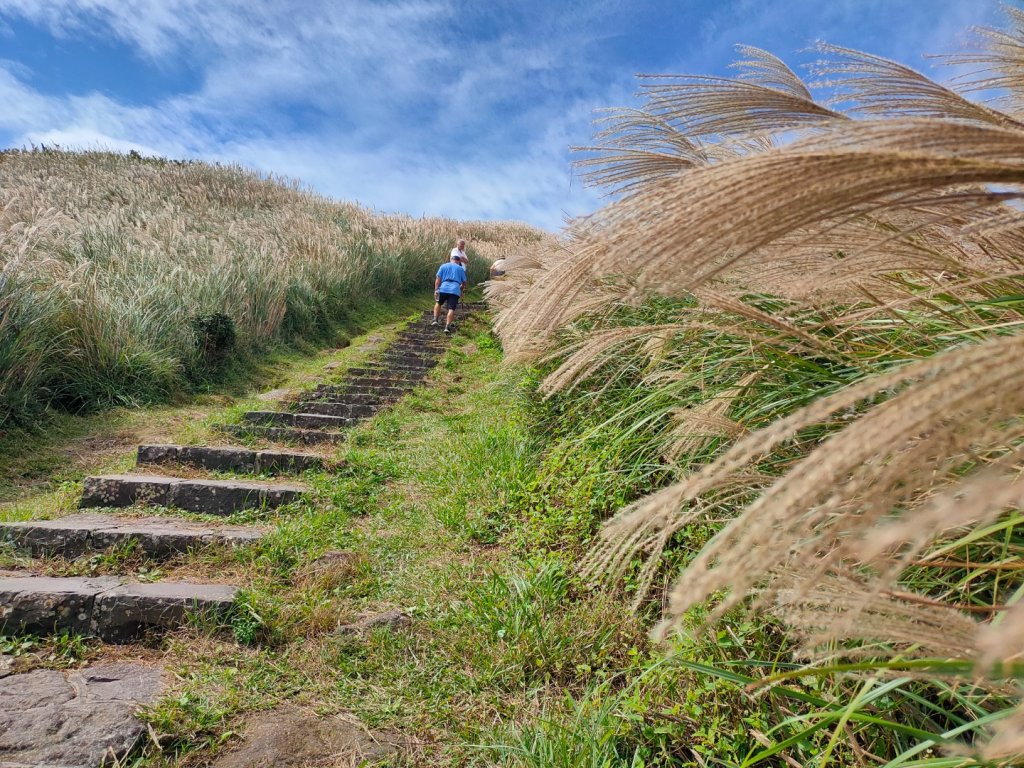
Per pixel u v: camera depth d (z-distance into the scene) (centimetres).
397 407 718
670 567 258
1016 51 176
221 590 318
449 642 275
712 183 62
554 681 245
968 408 47
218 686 257
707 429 200
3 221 845
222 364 802
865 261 127
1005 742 49
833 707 144
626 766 191
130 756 216
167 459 505
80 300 628
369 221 2217
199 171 2458
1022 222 82
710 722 191
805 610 95
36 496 441
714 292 160
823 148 62
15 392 535
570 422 447
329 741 226
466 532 381
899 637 81
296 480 490
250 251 1147
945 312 149
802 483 49
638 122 224
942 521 43
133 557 361
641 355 316
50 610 295
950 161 56
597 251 88
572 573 299
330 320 1159
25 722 226
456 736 224
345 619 303
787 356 188
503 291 553
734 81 169
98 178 2073
